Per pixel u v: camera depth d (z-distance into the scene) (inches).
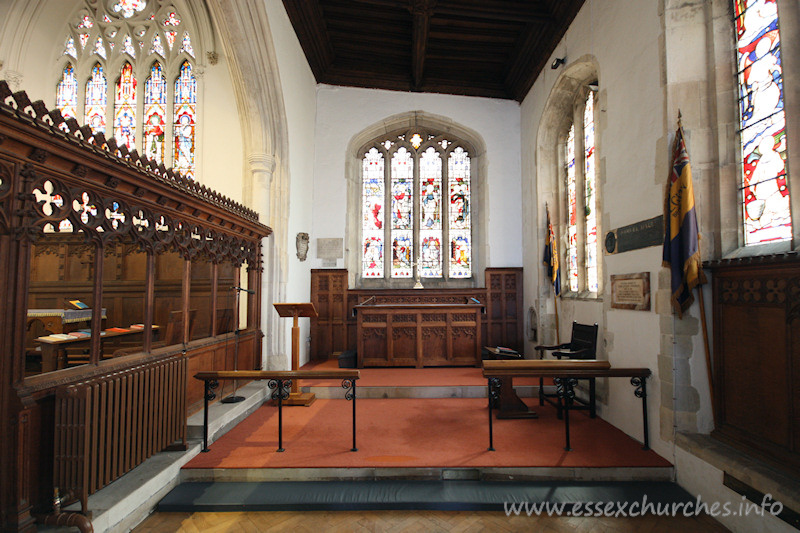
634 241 175.3
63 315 205.5
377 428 185.0
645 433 161.9
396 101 361.7
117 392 116.0
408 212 376.2
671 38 153.1
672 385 147.8
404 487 139.4
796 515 100.0
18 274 97.4
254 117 249.3
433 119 365.7
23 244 98.2
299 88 302.2
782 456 114.5
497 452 157.6
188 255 172.1
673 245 143.9
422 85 357.1
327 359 340.5
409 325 299.0
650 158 164.7
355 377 158.4
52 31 302.2
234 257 215.3
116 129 304.8
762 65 134.5
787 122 119.6
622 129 186.9
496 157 360.8
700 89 150.7
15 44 286.0
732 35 146.4
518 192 358.6
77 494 102.3
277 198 261.1
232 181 282.5
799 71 118.6
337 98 359.3
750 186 139.0
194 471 144.2
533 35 287.6
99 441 109.0
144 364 134.4
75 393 104.0
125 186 129.5
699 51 151.3
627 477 146.3
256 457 151.9
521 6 262.2
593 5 218.5
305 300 325.4
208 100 288.2
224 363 206.1
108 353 236.5
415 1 252.1
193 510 128.4
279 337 256.1
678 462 144.5
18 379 97.5
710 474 128.9
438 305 296.8
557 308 296.5
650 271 163.2
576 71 253.3
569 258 294.7
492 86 359.6
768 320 121.5
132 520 118.0
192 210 169.3
